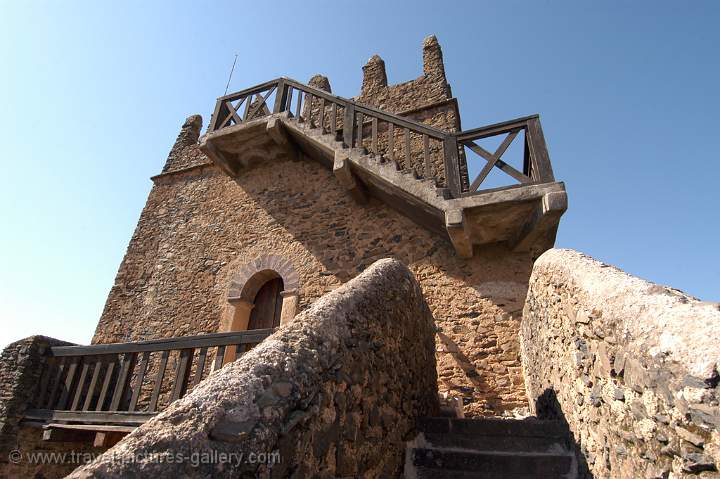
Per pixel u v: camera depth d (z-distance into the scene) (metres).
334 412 1.71
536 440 2.63
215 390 1.28
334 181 6.93
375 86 8.55
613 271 2.02
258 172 7.73
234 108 7.18
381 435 2.26
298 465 1.38
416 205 5.15
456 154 4.89
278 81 7.04
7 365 4.41
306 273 6.21
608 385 1.78
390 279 2.92
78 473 0.93
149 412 3.62
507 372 4.60
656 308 1.47
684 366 1.21
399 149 7.14
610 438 1.78
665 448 1.30
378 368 2.34
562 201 4.12
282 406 1.36
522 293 4.96
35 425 4.08
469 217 4.70
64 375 4.73
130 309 7.04
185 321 6.57
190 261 7.20
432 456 2.64
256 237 6.97
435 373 4.14
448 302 5.20
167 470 0.98
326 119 8.50
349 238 6.25
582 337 2.12
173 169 8.87
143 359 3.95
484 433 2.81
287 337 1.68
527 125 4.76
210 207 7.76
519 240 4.96
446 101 7.32
